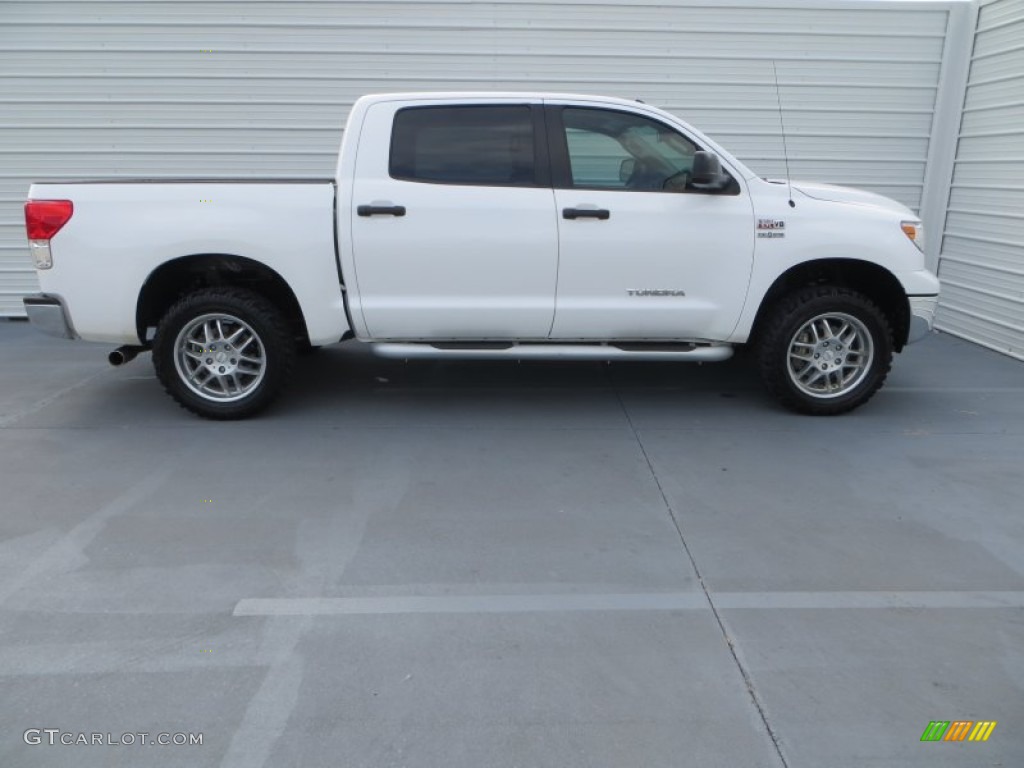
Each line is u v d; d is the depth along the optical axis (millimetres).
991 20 7133
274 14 7469
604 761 2320
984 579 3311
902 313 5191
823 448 4758
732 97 7738
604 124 4918
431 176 4852
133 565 3385
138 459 4551
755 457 4617
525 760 2324
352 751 2355
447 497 4078
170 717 2488
